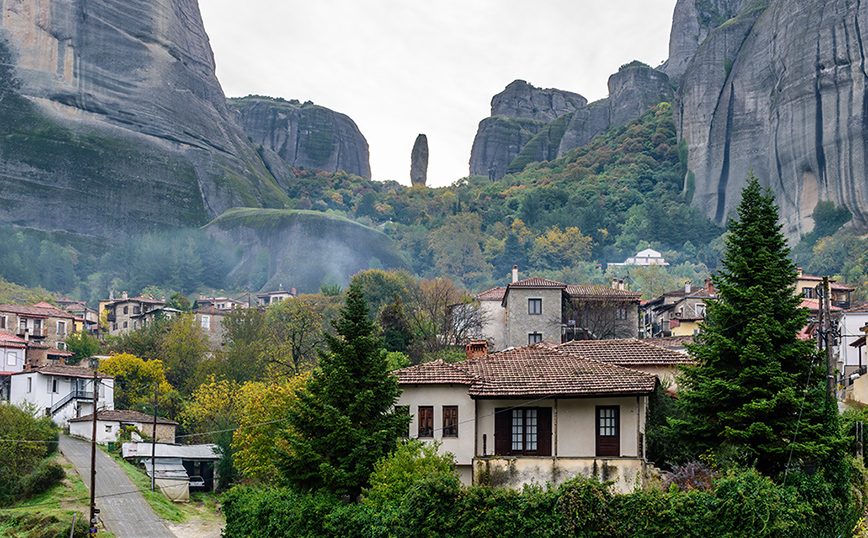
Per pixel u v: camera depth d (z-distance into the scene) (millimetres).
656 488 29391
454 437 37938
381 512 31016
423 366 40281
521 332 77188
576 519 28641
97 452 70875
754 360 32281
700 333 35438
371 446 34188
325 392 35094
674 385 41062
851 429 37094
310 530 32812
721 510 27719
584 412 36812
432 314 87875
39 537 47938
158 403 88188
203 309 146250
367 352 35938
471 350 48000
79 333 117062
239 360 96688
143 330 120562
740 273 34125
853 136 197500
